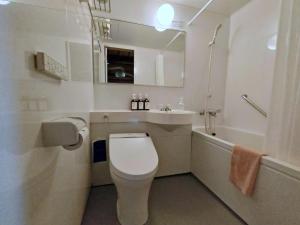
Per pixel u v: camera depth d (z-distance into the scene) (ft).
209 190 5.01
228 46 6.89
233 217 3.90
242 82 6.29
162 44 5.95
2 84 1.04
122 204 3.60
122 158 3.52
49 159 1.85
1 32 1.03
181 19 6.12
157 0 5.74
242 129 6.31
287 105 3.13
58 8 2.18
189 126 5.94
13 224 1.16
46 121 1.77
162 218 3.84
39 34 1.61
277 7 5.02
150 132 5.41
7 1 1.10
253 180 3.42
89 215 3.89
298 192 2.68
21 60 1.28
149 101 5.90
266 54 5.38
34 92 1.50
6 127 1.08
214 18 6.56
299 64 2.95
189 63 6.40
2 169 1.03
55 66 1.97
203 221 3.77
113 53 5.48
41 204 1.63
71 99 2.81
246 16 6.06
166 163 5.80
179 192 4.92
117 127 5.05
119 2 5.36
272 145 3.43
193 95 6.60
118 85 5.63
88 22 4.44
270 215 3.13
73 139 1.85
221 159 4.49
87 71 4.26
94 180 5.12
